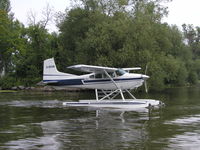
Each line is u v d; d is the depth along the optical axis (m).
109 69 14.30
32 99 18.08
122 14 27.08
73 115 11.00
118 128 8.16
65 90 28.14
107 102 14.00
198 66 41.50
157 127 8.28
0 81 32.19
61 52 30.62
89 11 29.20
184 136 7.09
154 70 23.56
